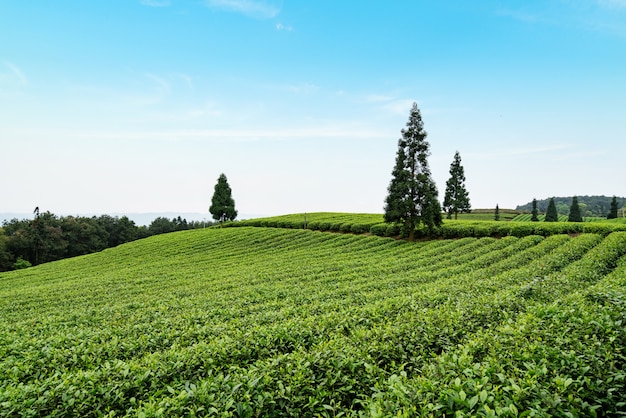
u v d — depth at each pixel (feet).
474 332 26.27
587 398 14.69
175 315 49.29
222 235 177.58
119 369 23.08
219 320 44.01
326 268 84.79
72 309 61.82
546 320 23.31
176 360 24.86
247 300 55.52
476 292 41.63
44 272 130.52
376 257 100.53
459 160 214.69
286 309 44.62
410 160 126.72
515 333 21.29
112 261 141.08
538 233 106.42
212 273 92.99
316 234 157.07
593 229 99.55
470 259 85.76
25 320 55.98
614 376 15.49
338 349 22.99
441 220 124.57
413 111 127.24
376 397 16.56
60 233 284.41
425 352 23.65
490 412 12.60
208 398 17.02
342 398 18.56
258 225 201.36
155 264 121.08
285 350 27.35
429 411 14.40
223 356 25.66
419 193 124.47
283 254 122.83
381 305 38.91
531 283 38.93
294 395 17.85
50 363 29.48
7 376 27.20
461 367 17.57
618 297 26.12
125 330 40.83
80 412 18.97
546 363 16.89
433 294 41.75
